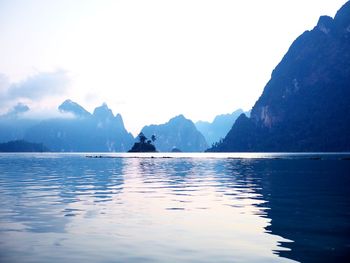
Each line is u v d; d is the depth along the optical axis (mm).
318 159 125875
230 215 18594
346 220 17109
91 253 11789
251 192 29344
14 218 17750
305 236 13977
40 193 28875
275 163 93188
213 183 38344
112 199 25219
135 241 13305
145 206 21844
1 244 12852
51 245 12750
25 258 11250
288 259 11070
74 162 115625
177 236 14055
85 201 24094
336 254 11531
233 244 12859
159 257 11344
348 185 33938
